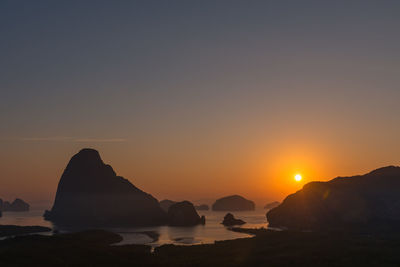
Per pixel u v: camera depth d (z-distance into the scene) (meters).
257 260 147.62
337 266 132.38
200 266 140.12
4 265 126.50
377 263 136.00
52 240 189.12
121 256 157.50
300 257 148.88
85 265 137.50
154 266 141.38
